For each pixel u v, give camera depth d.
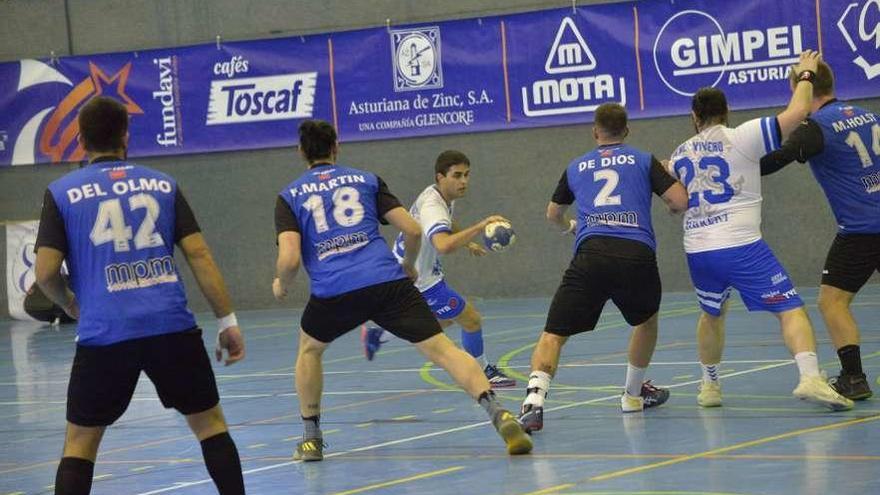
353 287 11.41
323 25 30.98
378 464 11.60
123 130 8.95
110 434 14.70
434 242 12.96
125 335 8.42
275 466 11.89
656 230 28.48
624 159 12.66
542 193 29.30
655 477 10.05
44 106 33.00
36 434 15.34
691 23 27.70
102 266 8.52
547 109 29.06
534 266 29.56
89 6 32.78
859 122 13.26
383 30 30.20
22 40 33.28
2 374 22.23
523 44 29.14
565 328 12.53
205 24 31.91
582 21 28.59
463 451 11.95
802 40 26.84
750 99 27.33
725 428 12.07
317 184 11.70
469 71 29.59
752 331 20.09
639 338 13.15
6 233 33.44
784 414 12.64
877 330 18.98
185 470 12.12
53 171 33.16
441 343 11.52
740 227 12.56
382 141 30.45
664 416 13.05
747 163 12.58
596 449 11.48
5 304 34.03
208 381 8.78
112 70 32.31
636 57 28.20
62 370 22.23
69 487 8.54
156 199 8.70
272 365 20.55
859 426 11.68
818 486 9.30
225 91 31.56
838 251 13.31
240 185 31.77
